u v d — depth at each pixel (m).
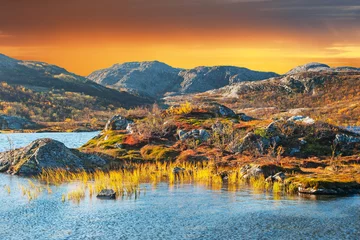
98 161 81.00
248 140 87.19
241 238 36.44
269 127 90.81
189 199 51.84
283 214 44.50
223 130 94.25
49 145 78.56
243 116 118.06
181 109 117.38
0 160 80.00
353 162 77.56
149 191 57.00
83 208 47.22
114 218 42.97
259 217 43.31
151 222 41.47
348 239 36.06
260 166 67.12
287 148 85.56
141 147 92.69
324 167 74.25
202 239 36.16
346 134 91.00
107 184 61.66
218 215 44.09
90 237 36.88
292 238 36.34
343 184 57.06
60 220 42.34
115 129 111.38
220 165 77.75
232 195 54.25
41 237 37.00
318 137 89.44
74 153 81.25
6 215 44.44
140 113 134.25
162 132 99.94
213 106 120.31
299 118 100.31
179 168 74.00
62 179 67.75
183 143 93.06
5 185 62.38
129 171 75.06
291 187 57.38
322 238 36.41
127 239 36.31
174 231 38.53
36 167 74.25
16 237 37.09
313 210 46.31
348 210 46.25
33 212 45.59
